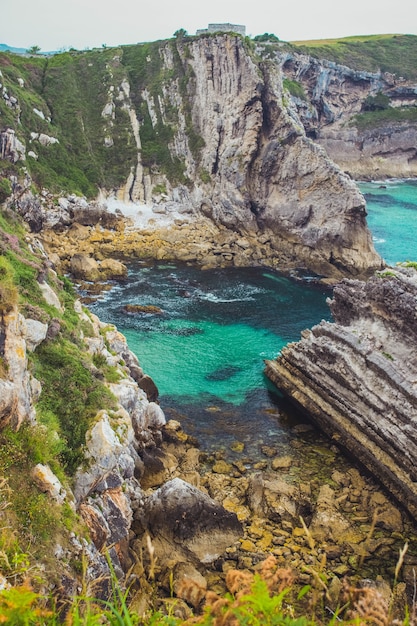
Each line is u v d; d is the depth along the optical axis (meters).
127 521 21.14
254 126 72.69
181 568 21.53
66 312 30.77
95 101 89.06
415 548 24.67
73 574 15.99
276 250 71.12
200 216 78.56
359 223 64.81
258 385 39.81
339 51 147.00
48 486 17.17
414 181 130.50
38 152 75.56
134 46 99.56
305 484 29.00
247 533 24.86
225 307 54.50
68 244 66.88
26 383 18.97
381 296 32.91
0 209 46.94
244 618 6.84
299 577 21.53
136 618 8.46
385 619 7.26
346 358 33.09
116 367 30.81
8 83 78.31
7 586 11.53
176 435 32.44
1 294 18.66
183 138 83.94
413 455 27.84
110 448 20.75
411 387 28.89
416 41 162.25
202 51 80.75
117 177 82.00
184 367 42.03
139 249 68.44
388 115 139.75
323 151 67.00
